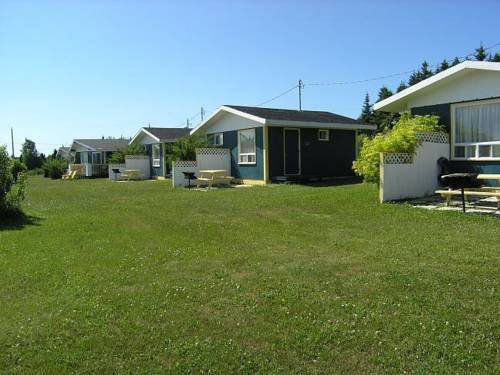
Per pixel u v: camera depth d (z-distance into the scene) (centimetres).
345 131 2089
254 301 411
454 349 309
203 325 363
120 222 902
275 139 1844
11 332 358
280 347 323
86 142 4275
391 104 1355
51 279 496
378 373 286
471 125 1131
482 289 418
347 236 680
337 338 332
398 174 1050
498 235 643
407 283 441
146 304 411
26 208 1204
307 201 1094
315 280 466
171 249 632
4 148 1013
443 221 762
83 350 326
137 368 299
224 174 1934
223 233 745
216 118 2131
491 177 857
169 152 2475
